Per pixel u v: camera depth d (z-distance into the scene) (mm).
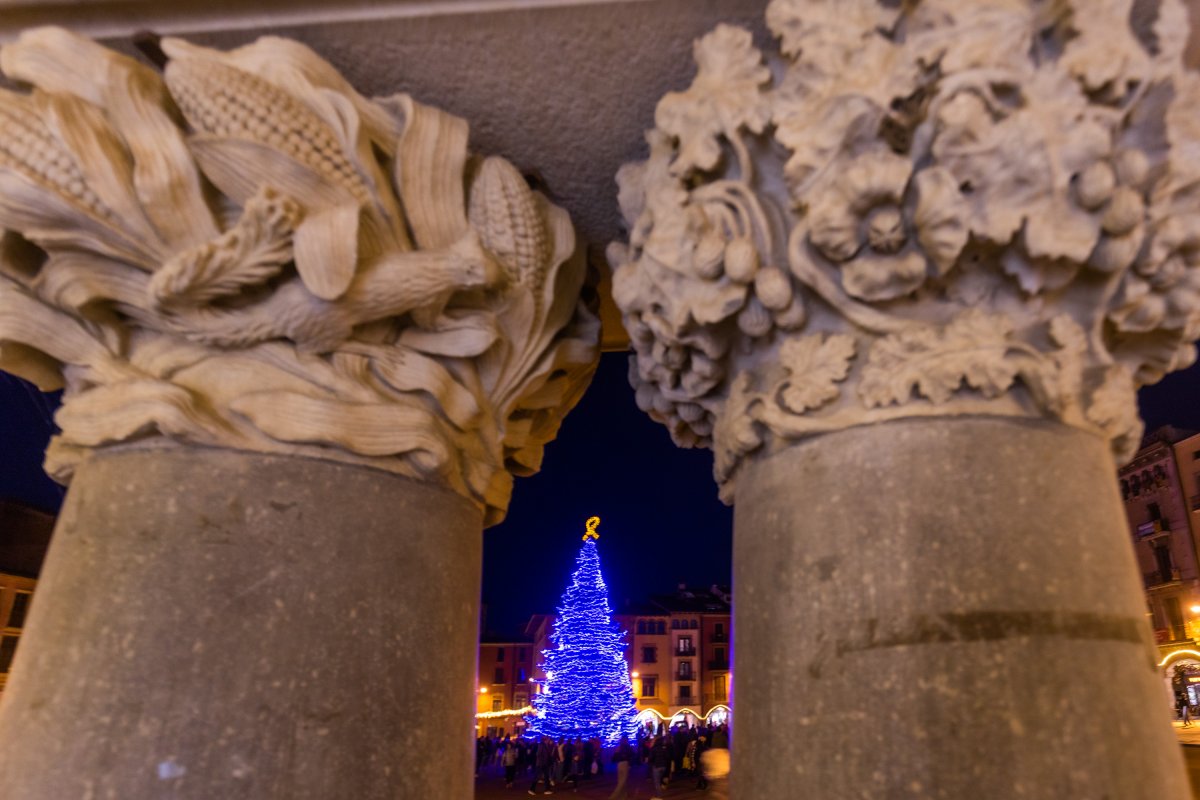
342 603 1518
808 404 1435
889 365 1393
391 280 1640
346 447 1579
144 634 1420
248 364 1613
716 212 1555
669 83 1862
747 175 1562
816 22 1493
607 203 2230
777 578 1420
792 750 1301
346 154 1686
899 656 1249
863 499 1354
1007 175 1312
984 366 1342
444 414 1742
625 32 1749
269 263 1558
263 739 1395
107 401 1559
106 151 1536
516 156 2109
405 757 1525
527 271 1908
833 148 1410
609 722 20016
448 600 1689
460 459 1793
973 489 1312
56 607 1484
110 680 1396
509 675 40562
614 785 13992
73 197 1525
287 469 1548
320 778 1413
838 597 1327
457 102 1968
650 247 1635
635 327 1792
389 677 1537
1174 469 25281
